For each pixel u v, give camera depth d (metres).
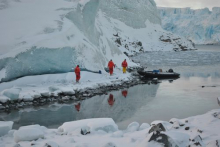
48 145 5.88
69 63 23.27
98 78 23.94
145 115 13.05
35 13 27.92
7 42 22.08
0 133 8.29
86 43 26.61
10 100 15.35
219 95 18.41
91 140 7.03
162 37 111.94
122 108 14.71
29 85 19.38
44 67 21.64
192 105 15.30
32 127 8.23
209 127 8.41
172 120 9.59
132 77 27.41
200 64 45.72
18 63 20.06
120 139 7.04
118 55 38.66
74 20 29.34
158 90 20.69
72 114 13.49
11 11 27.58
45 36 23.45
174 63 48.06
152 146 4.68
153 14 133.50
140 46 93.88
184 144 5.46
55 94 17.09
